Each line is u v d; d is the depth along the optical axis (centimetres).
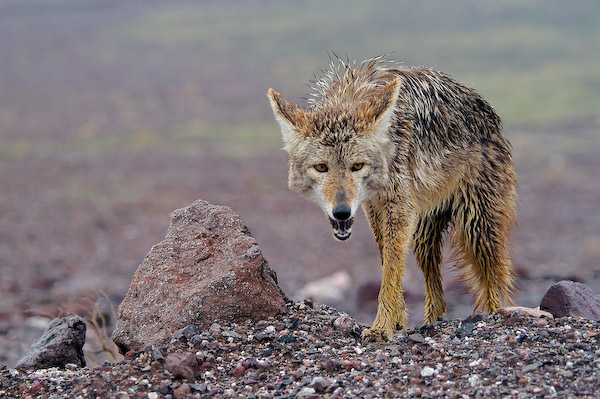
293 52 7044
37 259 2334
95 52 7400
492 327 829
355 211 848
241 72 6425
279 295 891
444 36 7462
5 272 2161
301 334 833
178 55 7200
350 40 7394
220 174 3656
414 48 6881
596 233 2520
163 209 3036
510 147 1064
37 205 3114
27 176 3631
